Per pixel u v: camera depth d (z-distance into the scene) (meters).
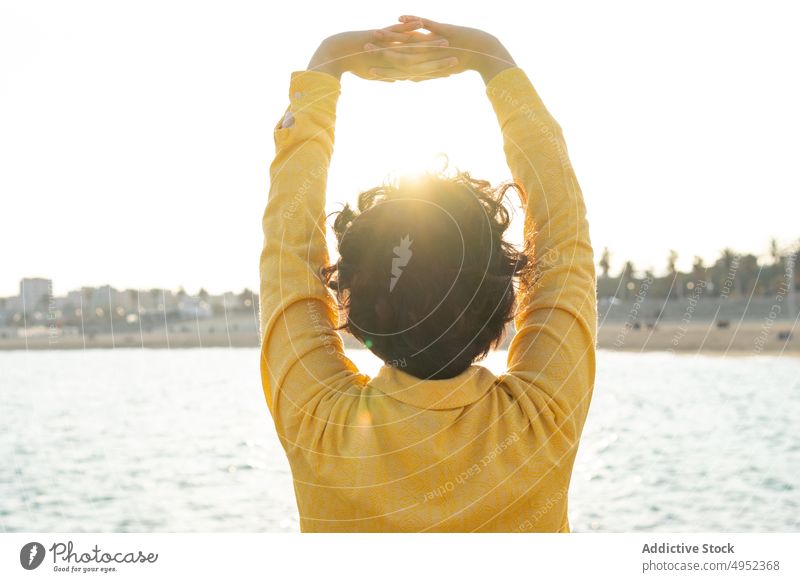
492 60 1.04
